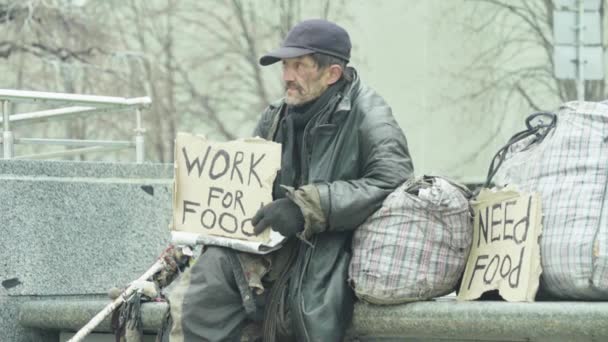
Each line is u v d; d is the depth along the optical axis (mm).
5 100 19016
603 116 12852
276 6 74562
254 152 14062
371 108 13992
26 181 17906
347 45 14219
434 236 13297
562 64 44938
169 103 72250
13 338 17641
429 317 13000
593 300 12633
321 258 13570
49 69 67750
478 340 13016
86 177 18609
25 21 67000
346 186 13484
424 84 75062
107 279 18609
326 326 13141
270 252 13773
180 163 14266
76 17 68625
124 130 67625
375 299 13336
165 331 13828
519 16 74000
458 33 74938
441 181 13516
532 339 12391
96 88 69500
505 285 12930
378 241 13375
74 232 18328
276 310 13641
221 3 73625
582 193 12625
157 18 71875
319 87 14086
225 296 13523
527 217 12945
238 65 73938
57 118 21547
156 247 19125
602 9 50219
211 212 14016
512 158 13992
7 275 17641
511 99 74375
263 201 13875
